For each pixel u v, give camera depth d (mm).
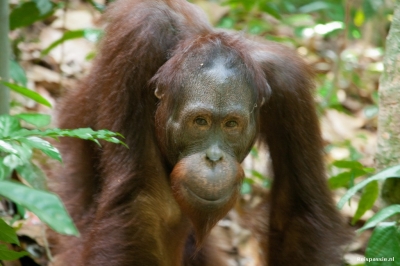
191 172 3826
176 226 4625
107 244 4121
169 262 4625
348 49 9555
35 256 5094
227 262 5391
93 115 4539
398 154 4637
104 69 4383
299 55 4754
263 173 6609
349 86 8742
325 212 4598
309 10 9055
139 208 4215
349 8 7812
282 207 4695
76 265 4332
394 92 4652
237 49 3965
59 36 7836
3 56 4910
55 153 3285
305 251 4578
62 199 4879
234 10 8734
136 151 4254
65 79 7281
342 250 4605
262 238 4832
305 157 4547
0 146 3203
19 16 6129
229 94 3822
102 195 4328
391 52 4684
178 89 3920
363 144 7605
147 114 4320
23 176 4289
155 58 4270
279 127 4543
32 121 4645
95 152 4715
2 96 4957
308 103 4578
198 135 3895
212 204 3803
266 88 4125
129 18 4371
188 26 4449
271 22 9586
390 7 9188
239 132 3914
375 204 5703
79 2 8539
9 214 5371
